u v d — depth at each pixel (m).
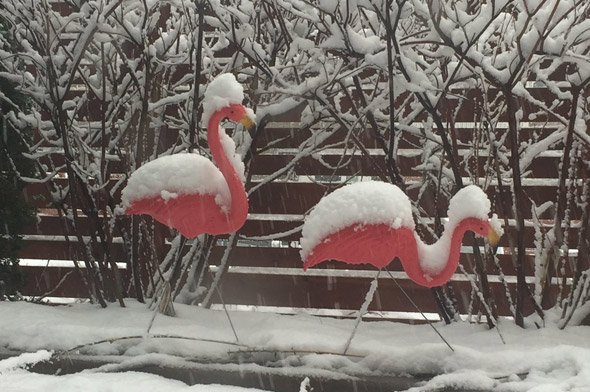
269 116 4.30
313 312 5.16
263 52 4.18
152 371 3.31
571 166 4.04
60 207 4.45
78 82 4.97
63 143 4.10
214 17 4.54
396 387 3.15
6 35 4.65
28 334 3.47
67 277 5.20
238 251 5.03
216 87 3.31
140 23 4.16
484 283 3.97
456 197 3.26
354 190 3.20
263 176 5.09
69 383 3.06
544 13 3.55
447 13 3.56
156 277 4.53
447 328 3.98
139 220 4.45
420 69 4.10
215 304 5.13
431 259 3.26
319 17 3.80
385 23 3.53
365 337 3.69
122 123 4.60
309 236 3.20
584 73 3.74
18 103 4.65
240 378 3.26
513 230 4.80
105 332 3.45
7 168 4.55
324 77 3.92
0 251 4.41
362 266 4.97
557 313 4.04
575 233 4.63
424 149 4.52
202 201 3.36
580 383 2.83
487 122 4.15
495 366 3.13
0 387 3.02
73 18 4.15
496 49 3.92
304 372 3.22
